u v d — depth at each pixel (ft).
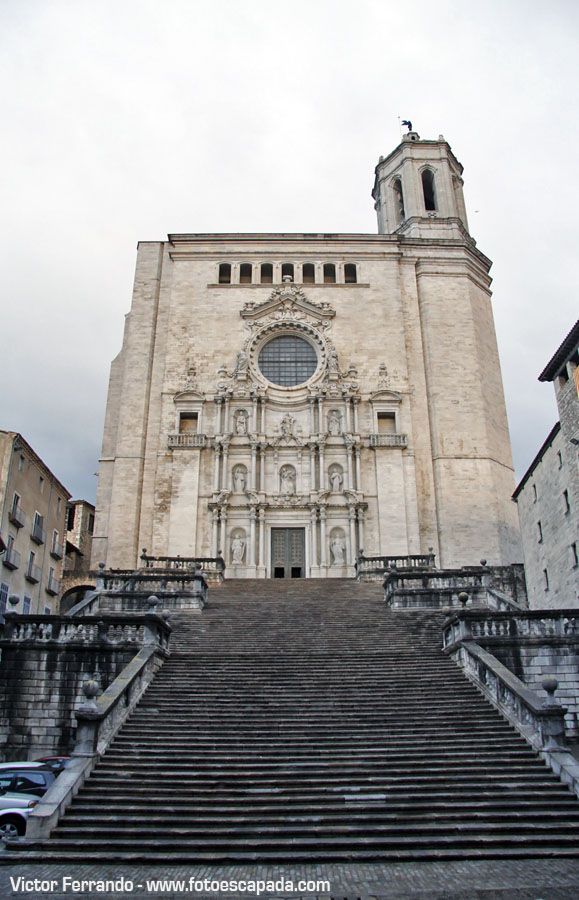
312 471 147.23
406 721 56.29
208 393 155.74
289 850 40.37
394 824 42.83
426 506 150.00
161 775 47.88
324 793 46.11
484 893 33.99
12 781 49.78
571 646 69.31
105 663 69.97
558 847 40.45
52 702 69.15
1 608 121.29
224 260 169.27
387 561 122.31
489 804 44.37
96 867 38.63
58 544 153.69
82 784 47.14
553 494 115.65
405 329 165.17
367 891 34.55
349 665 68.59
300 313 162.91
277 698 60.75
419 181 183.62
